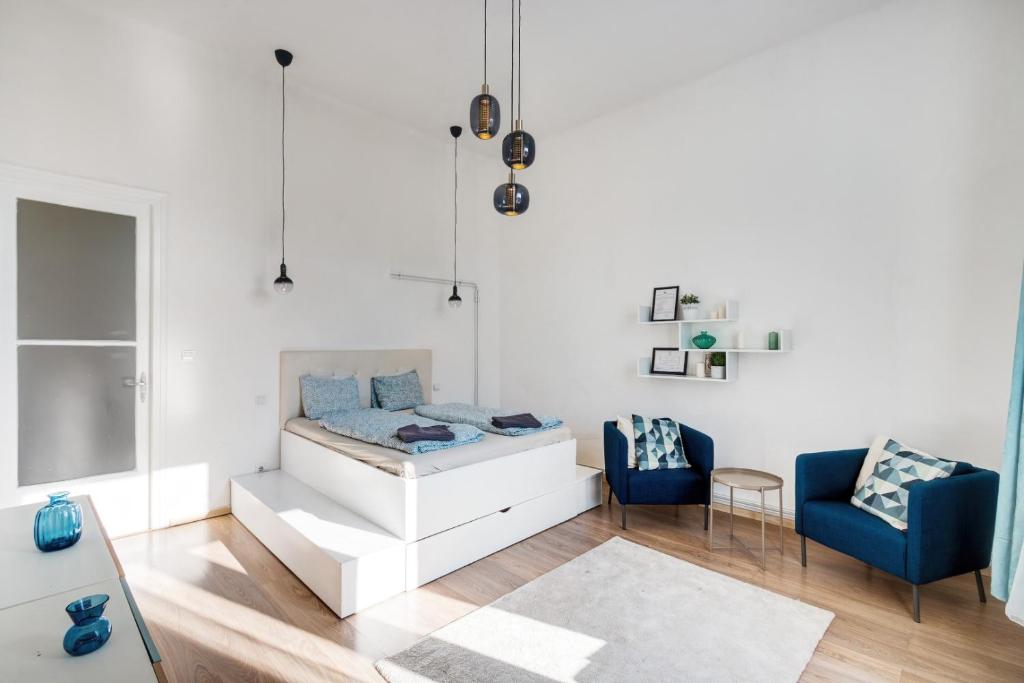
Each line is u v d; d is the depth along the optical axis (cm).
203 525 333
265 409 376
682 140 402
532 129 487
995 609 234
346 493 296
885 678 186
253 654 198
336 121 420
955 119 281
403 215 470
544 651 200
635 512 370
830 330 326
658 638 209
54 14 288
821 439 330
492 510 296
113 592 151
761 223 358
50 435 291
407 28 324
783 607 233
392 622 221
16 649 122
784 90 346
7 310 277
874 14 309
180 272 334
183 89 336
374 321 447
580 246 478
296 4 300
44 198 288
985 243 271
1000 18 268
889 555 227
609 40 340
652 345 422
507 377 550
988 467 269
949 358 282
